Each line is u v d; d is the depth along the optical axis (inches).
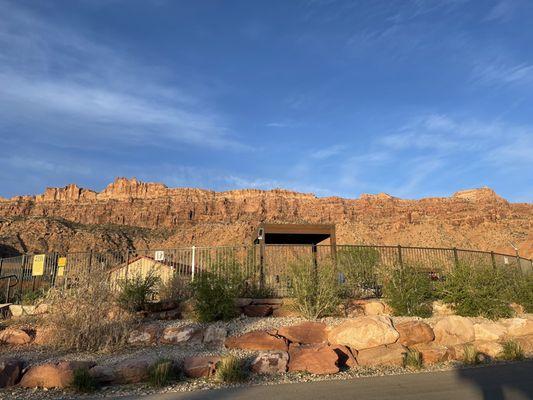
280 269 527.2
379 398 252.8
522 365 354.6
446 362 364.2
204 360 316.2
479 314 489.4
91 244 5128.0
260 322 419.8
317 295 459.2
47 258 609.3
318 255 542.9
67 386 281.6
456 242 5108.3
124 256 572.7
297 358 331.0
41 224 5300.2
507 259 693.9
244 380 296.7
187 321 429.4
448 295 506.3
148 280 492.1
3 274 706.8
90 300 380.2
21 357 335.9
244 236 5369.1
